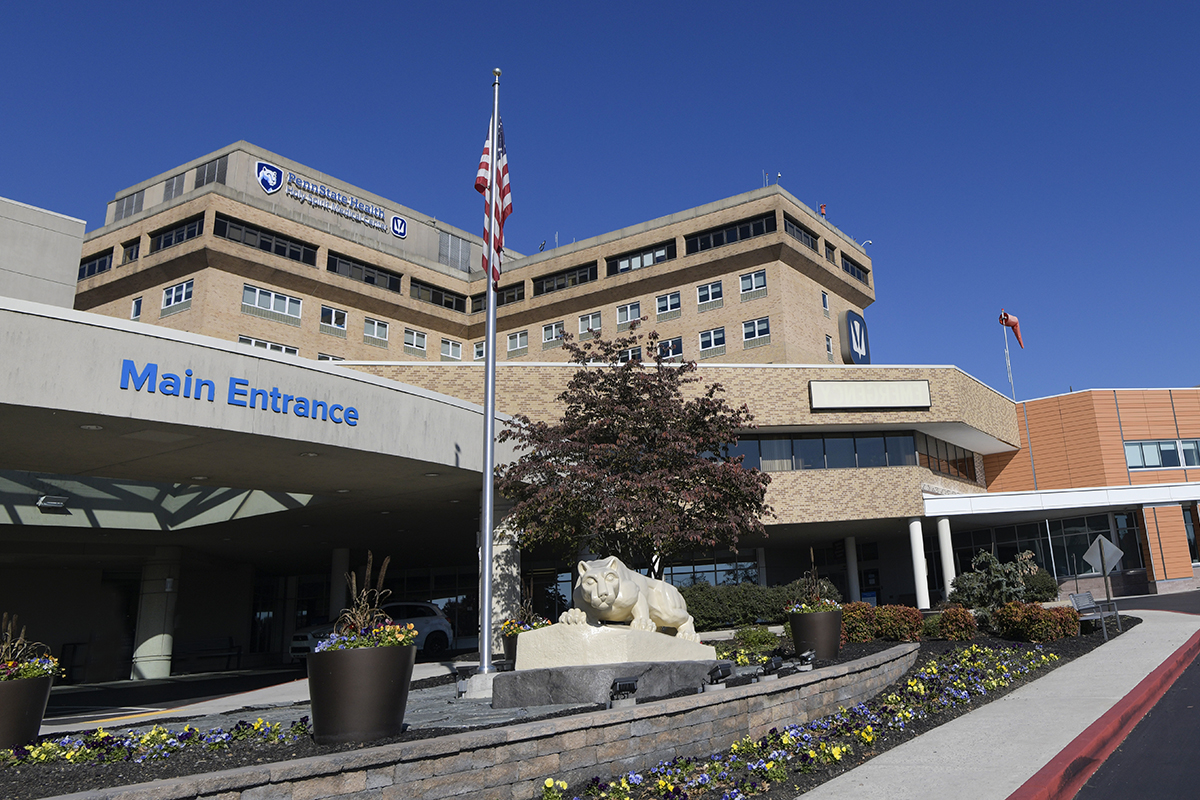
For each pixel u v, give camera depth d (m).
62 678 31.95
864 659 12.59
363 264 55.19
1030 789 6.73
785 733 9.00
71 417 12.97
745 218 51.47
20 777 6.38
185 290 47.84
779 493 34.34
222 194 47.84
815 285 53.12
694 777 7.47
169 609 29.55
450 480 19.62
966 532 43.69
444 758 6.34
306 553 34.66
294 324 50.66
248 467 17.55
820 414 34.84
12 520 22.67
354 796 5.80
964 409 37.62
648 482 17.52
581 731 7.38
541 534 19.17
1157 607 28.69
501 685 9.88
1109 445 44.50
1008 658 15.59
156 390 13.42
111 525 24.84
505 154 16.48
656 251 55.03
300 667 29.89
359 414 16.22
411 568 41.22
